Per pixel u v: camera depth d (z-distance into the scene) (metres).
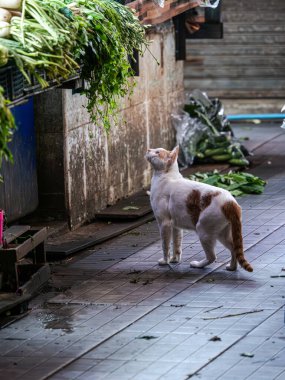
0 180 8.00
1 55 7.53
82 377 7.39
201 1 11.90
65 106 11.67
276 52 20.66
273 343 7.88
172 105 15.30
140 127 13.93
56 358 7.79
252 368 7.39
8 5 8.41
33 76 8.10
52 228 11.61
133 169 13.71
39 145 11.79
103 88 9.41
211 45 20.81
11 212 11.43
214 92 20.94
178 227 10.00
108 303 9.09
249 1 20.59
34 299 9.30
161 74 14.75
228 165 15.15
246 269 9.59
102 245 11.25
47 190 11.88
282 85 20.70
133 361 7.65
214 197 9.66
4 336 8.34
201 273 9.86
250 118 20.02
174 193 9.88
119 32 9.48
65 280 9.89
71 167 11.88
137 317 8.66
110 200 12.93
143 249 10.95
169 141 15.15
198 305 8.90
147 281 9.66
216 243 10.83
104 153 12.74
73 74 8.80
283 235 11.12
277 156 15.97
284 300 8.92
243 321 8.42
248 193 13.29
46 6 8.56
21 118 11.51
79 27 8.70
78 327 8.48
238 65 20.77
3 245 9.25
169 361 7.61
